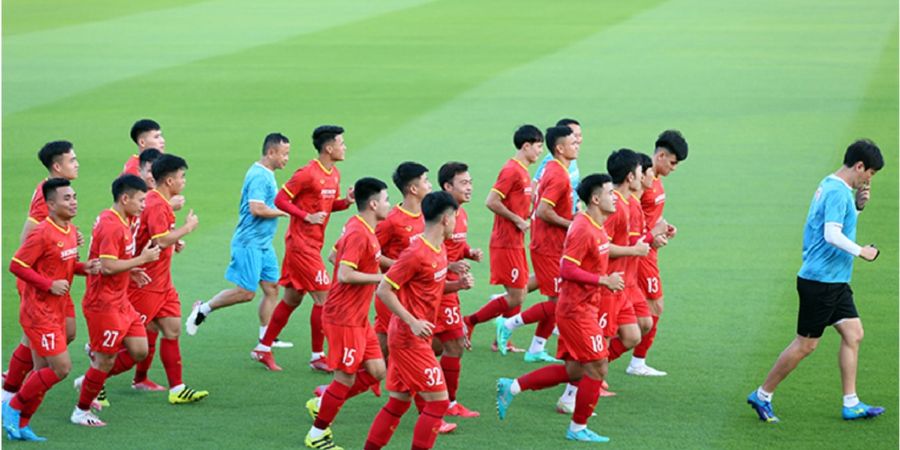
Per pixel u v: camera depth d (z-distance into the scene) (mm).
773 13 164375
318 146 44000
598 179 35062
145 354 37500
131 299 38438
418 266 33031
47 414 37938
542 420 37625
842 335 36656
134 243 37906
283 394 40000
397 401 33688
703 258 56312
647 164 40688
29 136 85375
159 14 165125
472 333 47531
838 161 76250
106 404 38750
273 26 151750
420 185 38594
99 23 154125
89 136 85312
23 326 35469
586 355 34906
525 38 138875
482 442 35469
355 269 34562
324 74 113062
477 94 102000
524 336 47188
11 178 72625
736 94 101625
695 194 68875
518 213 43781
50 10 170250
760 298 50156
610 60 121312
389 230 38938
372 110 95062
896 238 58594
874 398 38688
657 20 156250
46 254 35219
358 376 36062
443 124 89062
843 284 36125
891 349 43406
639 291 40781
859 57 121625
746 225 62188
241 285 43719
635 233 40531
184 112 94875
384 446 35375
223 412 38125
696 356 43312
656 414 37750
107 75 112500
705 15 162000
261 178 43781
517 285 44156
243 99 100562
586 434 35500
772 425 36562
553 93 102500
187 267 55250
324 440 34875
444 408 33438
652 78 110188
